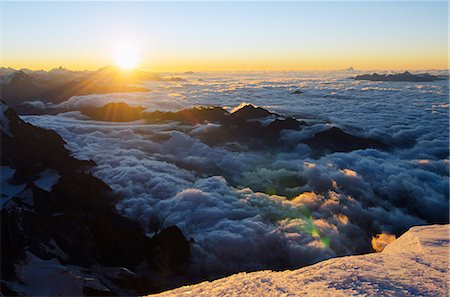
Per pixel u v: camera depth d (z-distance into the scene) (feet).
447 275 25.59
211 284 29.53
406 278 24.98
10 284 93.09
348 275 26.13
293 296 22.08
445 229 45.14
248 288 25.57
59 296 94.43
